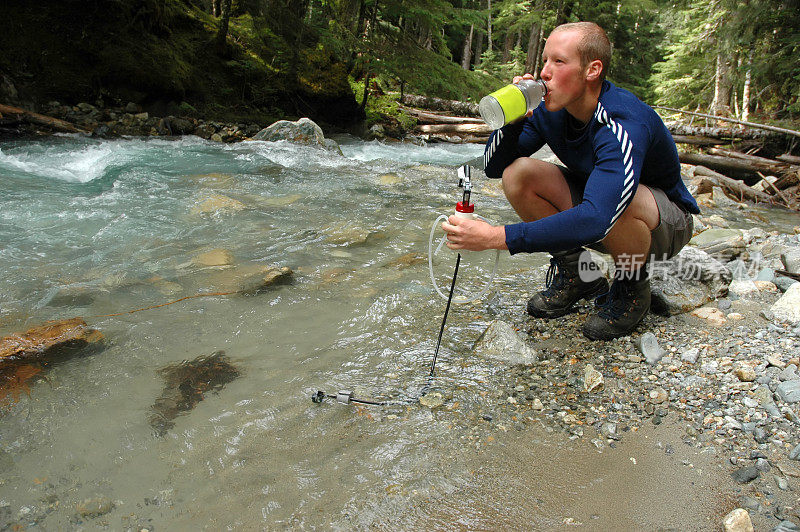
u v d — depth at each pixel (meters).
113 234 3.85
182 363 2.32
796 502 1.62
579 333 2.70
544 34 22.66
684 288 2.94
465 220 1.93
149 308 2.79
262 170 6.46
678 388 2.22
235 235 3.99
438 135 13.42
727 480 1.72
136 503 1.57
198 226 4.14
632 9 19.53
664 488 1.70
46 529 1.46
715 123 14.24
